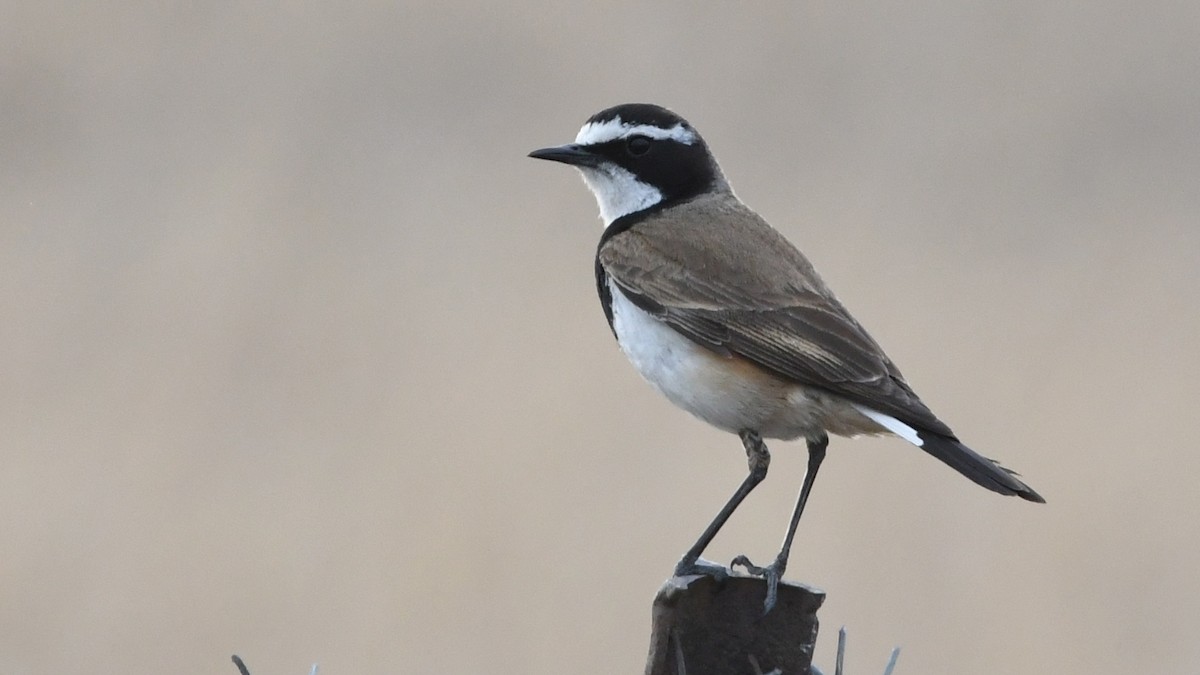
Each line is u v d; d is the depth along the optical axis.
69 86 24.78
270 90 24.83
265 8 27.55
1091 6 26.80
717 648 7.97
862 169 22.33
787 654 7.96
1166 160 22.97
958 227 20.89
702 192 10.84
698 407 9.93
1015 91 24.80
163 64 25.33
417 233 20.94
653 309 9.98
